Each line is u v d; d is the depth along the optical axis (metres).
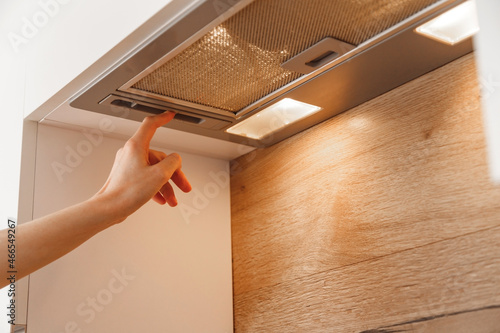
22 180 1.08
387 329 0.96
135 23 0.83
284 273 1.17
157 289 1.18
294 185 1.18
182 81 0.94
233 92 0.99
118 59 0.91
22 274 0.73
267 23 0.79
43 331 1.04
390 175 0.99
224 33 0.81
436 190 0.92
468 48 0.88
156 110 1.05
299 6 0.75
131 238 1.17
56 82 1.01
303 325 1.11
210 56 0.87
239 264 1.28
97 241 1.13
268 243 1.22
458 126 0.90
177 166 0.88
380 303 0.97
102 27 0.91
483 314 0.83
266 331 1.19
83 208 0.77
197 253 1.25
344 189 1.07
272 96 0.99
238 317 1.26
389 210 0.99
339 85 0.97
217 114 1.06
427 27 0.81
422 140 0.95
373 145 1.03
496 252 0.83
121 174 0.83
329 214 1.09
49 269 1.07
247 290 1.25
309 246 1.12
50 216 0.76
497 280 0.82
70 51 0.98
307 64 0.90
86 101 1.01
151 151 0.97
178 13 0.79
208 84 0.95
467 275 0.86
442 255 0.90
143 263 1.17
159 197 0.97
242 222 1.29
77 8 0.98
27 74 1.13
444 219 0.90
